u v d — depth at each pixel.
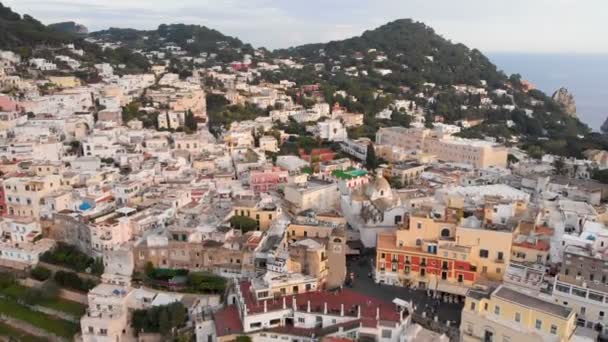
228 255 127.88
